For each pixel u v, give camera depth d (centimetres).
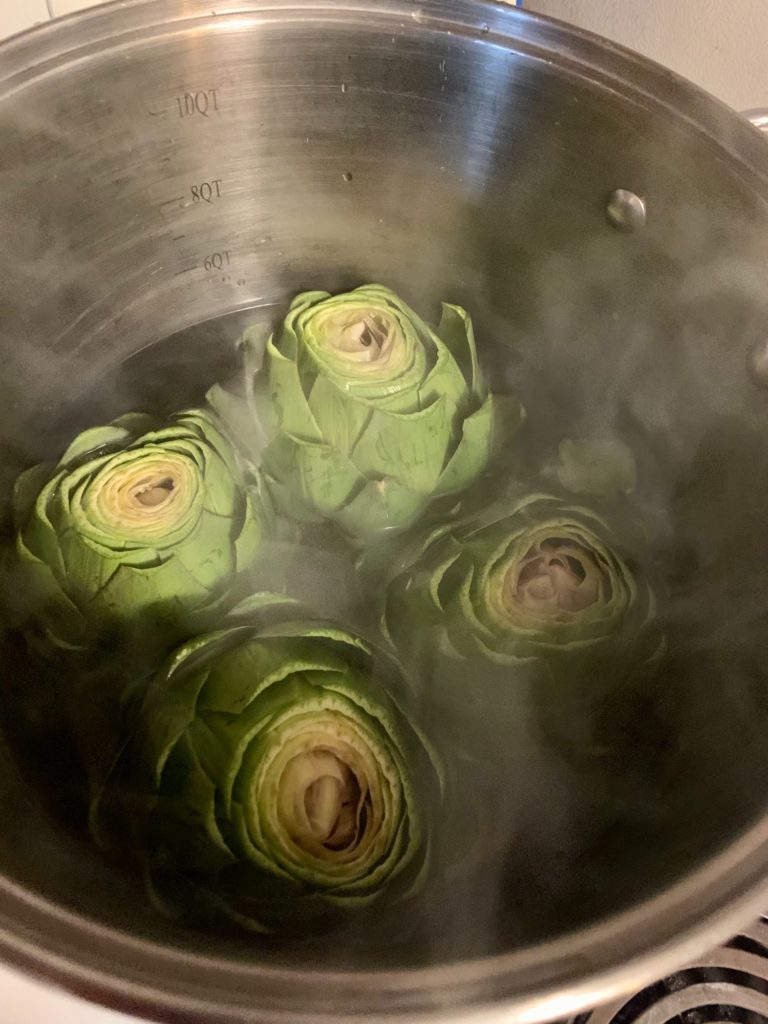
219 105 30
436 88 29
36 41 26
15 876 17
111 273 33
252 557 29
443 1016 14
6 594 28
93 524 26
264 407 31
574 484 33
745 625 25
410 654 27
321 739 23
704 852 18
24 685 28
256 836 22
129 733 25
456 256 35
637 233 29
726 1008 22
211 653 24
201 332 36
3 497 30
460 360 33
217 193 33
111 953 15
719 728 24
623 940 16
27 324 31
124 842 23
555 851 25
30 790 25
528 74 28
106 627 27
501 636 26
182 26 27
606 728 27
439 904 22
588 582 27
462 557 27
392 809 23
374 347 30
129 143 29
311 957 17
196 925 19
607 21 40
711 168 26
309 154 32
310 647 24
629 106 26
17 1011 21
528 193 31
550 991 15
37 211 29
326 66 29
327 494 30
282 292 37
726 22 36
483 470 32
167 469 27
